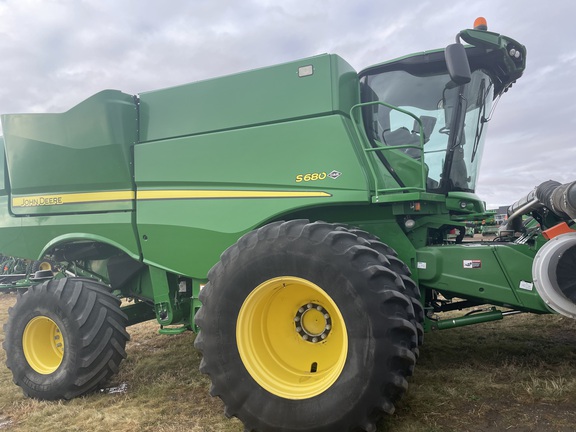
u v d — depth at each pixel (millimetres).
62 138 4645
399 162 3951
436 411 2994
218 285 3123
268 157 3811
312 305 3148
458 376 3588
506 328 5148
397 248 3648
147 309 5133
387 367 2615
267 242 3027
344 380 2695
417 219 3764
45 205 4844
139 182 4328
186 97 4246
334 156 3582
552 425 2699
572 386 3189
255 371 2992
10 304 10195
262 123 3904
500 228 4848
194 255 4059
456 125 3967
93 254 4938
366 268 2750
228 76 4090
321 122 3658
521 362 3871
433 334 5008
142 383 4188
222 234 3912
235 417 3229
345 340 2760
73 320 3965
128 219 4352
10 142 4988
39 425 3375
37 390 4016
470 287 3412
